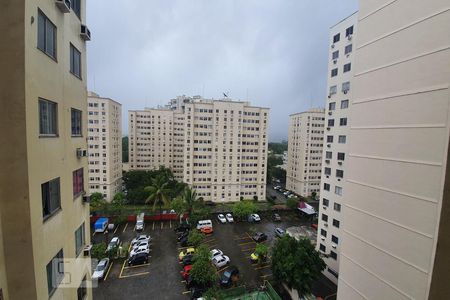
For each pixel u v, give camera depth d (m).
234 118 53.56
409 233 7.62
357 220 9.80
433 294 5.50
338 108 23.11
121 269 24.83
